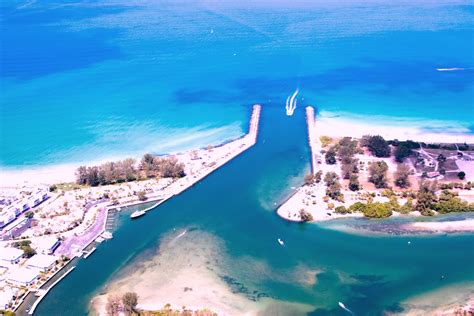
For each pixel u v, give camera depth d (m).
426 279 179.25
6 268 185.00
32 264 184.88
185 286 176.50
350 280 179.25
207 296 171.25
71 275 183.75
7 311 161.75
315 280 179.38
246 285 177.25
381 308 165.25
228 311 164.00
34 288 174.88
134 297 160.25
